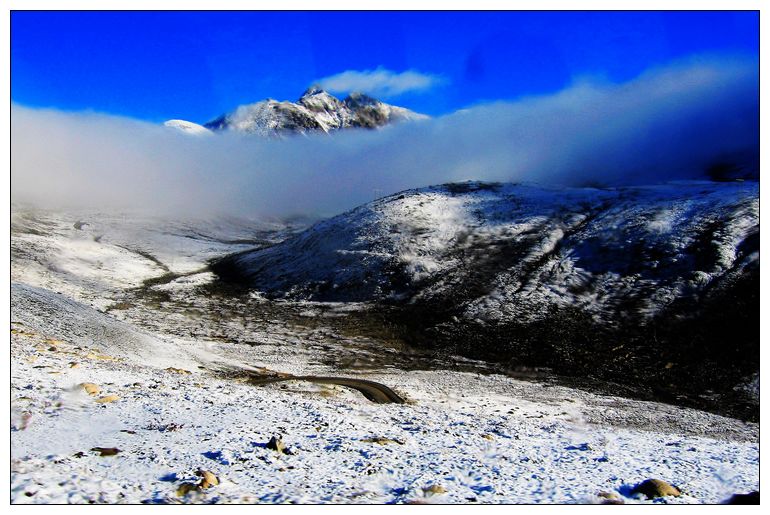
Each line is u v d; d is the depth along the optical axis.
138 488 8.30
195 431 12.16
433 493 9.03
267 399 17.56
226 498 8.17
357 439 12.84
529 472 11.05
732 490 10.73
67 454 9.54
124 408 13.57
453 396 28.92
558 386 36.81
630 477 11.34
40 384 14.33
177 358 33.06
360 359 41.59
